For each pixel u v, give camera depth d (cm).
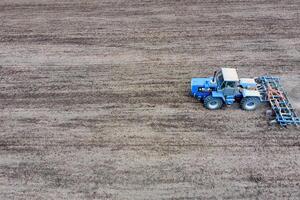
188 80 3494
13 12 4659
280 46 3928
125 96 3319
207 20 4397
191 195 2483
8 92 3394
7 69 3694
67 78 3556
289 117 3020
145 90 3384
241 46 3944
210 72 3591
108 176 2622
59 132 2972
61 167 2691
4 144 2875
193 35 4147
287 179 2570
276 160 2705
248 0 4769
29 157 2772
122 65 3716
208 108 3158
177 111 3147
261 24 4297
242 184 2547
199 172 2631
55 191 2531
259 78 3422
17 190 2544
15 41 4119
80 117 3109
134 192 2511
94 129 2994
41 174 2647
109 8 4703
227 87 3033
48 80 3538
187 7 4678
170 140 2883
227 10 4581
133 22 4403
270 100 3136
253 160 2706
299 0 4750
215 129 2966
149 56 3834
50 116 3125
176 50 3912
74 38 4150
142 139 2898
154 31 4231
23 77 3584
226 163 2691
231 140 2869
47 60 3809
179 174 2622
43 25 4391
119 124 3036
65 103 3256
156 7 4697
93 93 3366
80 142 2883
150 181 2580
